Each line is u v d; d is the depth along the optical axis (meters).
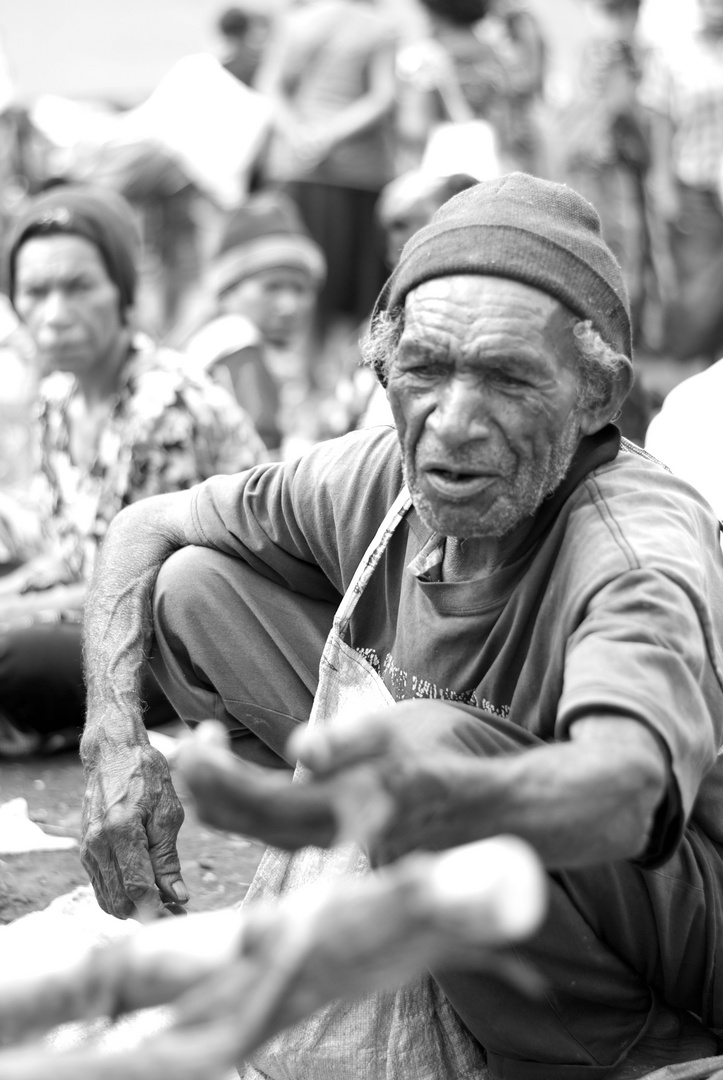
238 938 1.25
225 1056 1.18
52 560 4.49
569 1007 2.13
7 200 8.62
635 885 2.09
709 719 1.79
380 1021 2.21
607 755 1.60
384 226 5.79
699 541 2.01
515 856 1.11
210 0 12.79
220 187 8.09
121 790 2.35
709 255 9.56
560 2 12.46
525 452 1.96
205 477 3.94
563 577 1.95
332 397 6.98
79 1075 1.19
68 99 10.77
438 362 1.95
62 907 2.77
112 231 3.98
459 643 2.12
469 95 8.99
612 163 9.03
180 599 2.54
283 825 1.33
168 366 3.99
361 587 2.28
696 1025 2.23
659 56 9.60
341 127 8.38
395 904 1.16
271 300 5.84
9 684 3.89
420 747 1.53
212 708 2.61
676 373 8.90
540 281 1.95
